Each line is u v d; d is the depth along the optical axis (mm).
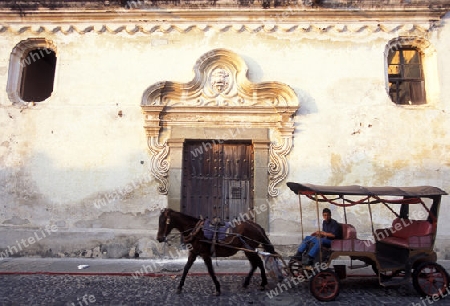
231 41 9617
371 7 9461
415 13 9461
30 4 9594
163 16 9672
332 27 9617
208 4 9547
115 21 9719
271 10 9531
